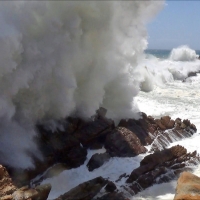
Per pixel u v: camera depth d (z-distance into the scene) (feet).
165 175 31.68
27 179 28.30
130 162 33.86
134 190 28.99
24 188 25.35
